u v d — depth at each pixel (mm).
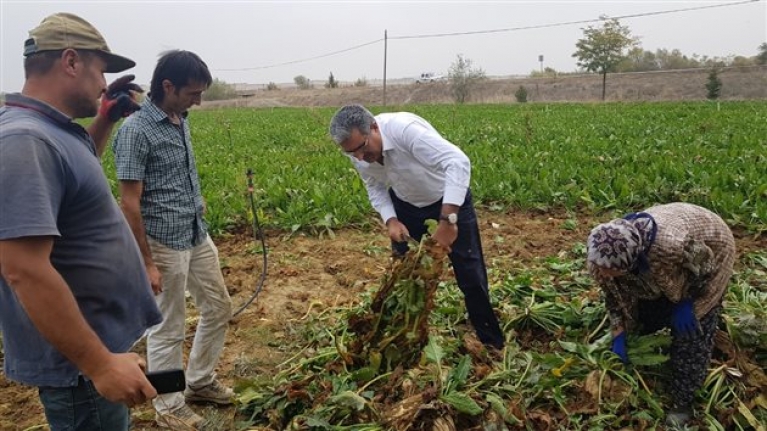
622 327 3871
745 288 4895
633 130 17344
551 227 8070
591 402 3670
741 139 13336
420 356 3959
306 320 5328
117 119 3045
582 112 27109
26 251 2004
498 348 4461
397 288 3789
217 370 4652
